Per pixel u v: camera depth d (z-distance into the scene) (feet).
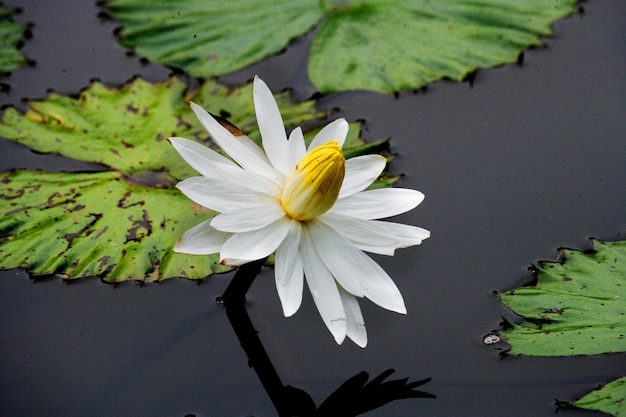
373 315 4.92
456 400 4.81
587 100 5.24
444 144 5.16
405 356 4.86
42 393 4.80
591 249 4.99
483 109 5.23
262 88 4.91
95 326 4.88
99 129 5.14
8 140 5.11
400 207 4.91
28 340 4.86
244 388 4.82
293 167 4.91
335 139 4.94
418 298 4.94
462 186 5.09
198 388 4.82
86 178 5.05
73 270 4.93
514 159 5.14
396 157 5.13
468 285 4.95
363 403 4.80
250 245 4.82
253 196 4.85
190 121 5.16
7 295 4.90
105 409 4.79
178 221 4.99
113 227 4.98
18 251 4.94
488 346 4.87
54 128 5.13
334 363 4.85
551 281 4.94
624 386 4.81
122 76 5.24
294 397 4.81
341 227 4.88
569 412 4.78
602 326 4.86
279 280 4.81
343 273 4.84
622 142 5.17
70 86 5.22
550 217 5.05
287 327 4.89
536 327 4.88
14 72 5.24
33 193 5.02
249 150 4.89
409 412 4.80
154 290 4.92
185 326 4.88
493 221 5.04
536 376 4.83
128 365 4.84
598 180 5.11
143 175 5.07
